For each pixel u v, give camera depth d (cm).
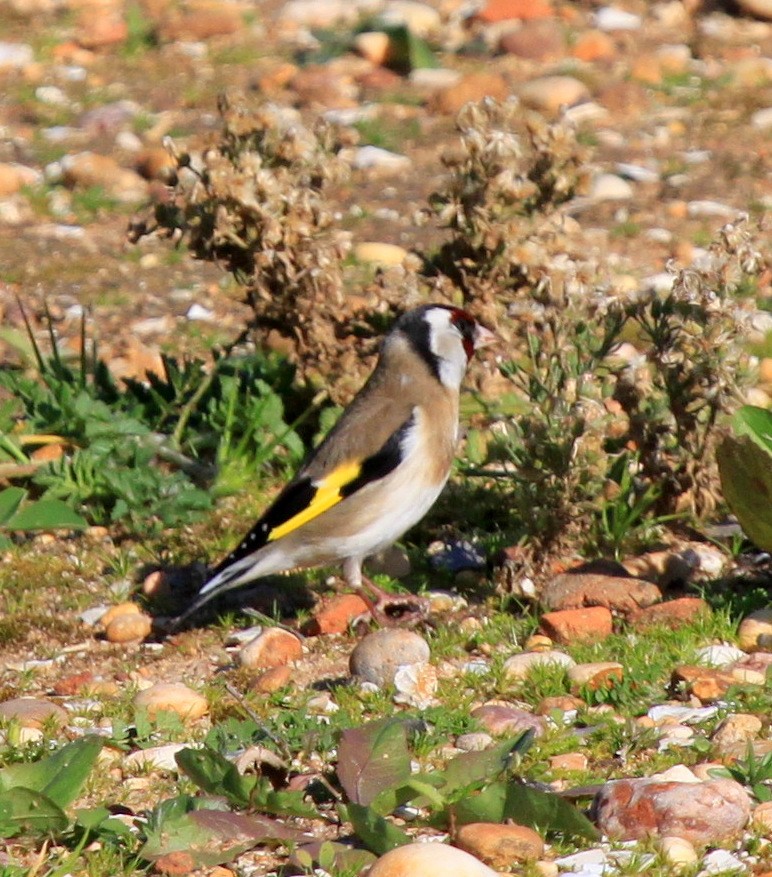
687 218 1922
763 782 811
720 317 1138
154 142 2189
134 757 870
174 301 1720
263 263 1289
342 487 1058
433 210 1298
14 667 1048
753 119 2264
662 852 743
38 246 1883
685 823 764
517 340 1280
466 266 1272
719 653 986
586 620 1026
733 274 1140
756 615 1028
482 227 1254
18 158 2144
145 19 2678
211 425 1324
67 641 1091
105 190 2036
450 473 1241
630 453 1206
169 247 1880
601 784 809
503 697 959
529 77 2405
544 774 838
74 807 821
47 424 1329
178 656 1057
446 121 2258
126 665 1041
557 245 1286
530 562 1095
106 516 1265
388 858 705
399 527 1082
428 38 2573
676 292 1144
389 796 775
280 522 1057
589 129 2217
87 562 1202
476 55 2500
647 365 1188
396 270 1307
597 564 1110
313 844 760
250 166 1284
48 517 1195
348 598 1100
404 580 1159
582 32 2562
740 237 1146
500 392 1352
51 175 2089
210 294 1739
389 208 1972
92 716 945
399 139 2197
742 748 849
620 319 1150
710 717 895
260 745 860
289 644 1034
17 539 1247
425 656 984
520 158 1288
